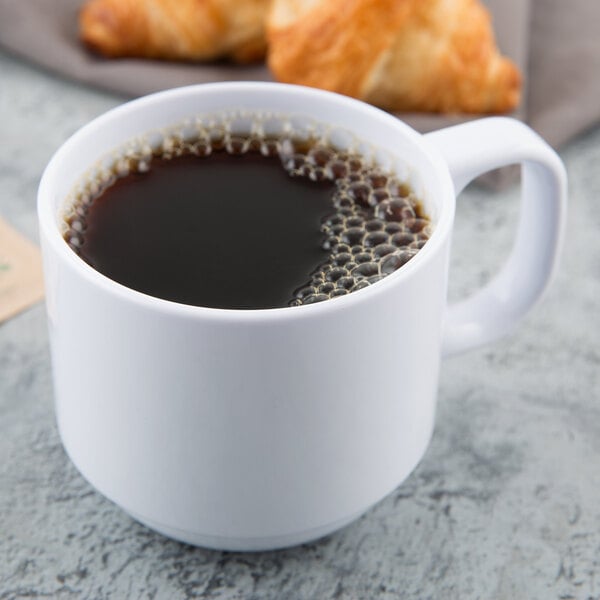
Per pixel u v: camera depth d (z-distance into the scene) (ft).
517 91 1.81
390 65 1.79
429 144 1.25
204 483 1.21
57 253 1.15
